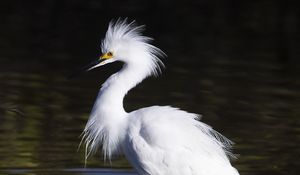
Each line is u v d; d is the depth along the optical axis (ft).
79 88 59.16
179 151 34.60
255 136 47.65
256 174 40.37
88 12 88.69
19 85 59.06
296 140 47.09
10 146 43.86
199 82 61.98
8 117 50.16
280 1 96.68
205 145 35.04
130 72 37.14
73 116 50.90
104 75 64.44
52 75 63.05
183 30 81.76
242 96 57.88
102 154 43.62
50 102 54.49
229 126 49.67
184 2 97.35
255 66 68.69
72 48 73.05
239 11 92.63
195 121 35.70
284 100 57.21
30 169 39.99
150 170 35.22
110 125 36.52
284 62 70.64
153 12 89.81
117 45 37.35
